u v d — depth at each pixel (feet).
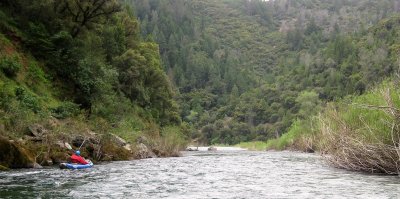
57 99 97.45
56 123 77.15
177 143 115.85
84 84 103.19
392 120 48.55
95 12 111.75
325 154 67.15
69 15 111.34
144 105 157.79
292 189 39.78
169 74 433.07
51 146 67.05
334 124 61.98
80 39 110.22
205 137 339.36
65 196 35.24
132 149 92.32
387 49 298.76
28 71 95.14
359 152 52.19
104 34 136.26
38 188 39.70
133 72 143.64
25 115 69.62
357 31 470.80
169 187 41.52
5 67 85.81
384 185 41.32
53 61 104.32
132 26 169.58
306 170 61.36
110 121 104.42
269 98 363.76
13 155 57.47
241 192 38.01
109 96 110.73
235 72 485.56
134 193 37.29
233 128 335.88
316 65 369.09
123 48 152.35
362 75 282.77
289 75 395.75
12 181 44.57
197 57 505.66
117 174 53.78
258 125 332.19
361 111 56.49
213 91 443.32
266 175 53.98
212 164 75.97
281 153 131.95
